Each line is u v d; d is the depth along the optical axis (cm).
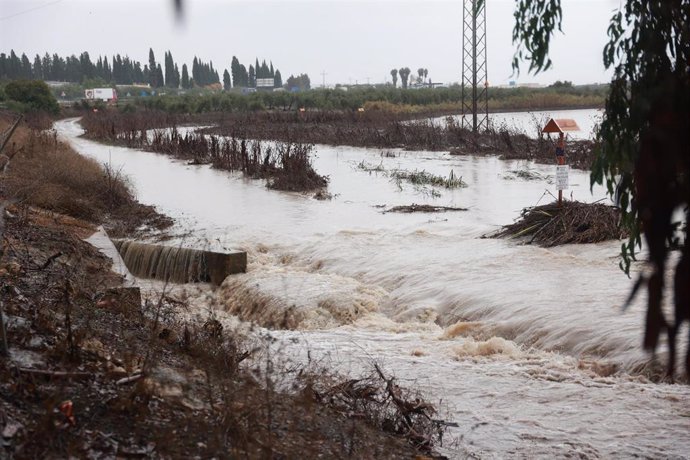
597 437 618
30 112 5919
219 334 734
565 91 7700
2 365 502
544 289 999
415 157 3322
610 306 900
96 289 845
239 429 465
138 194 2202
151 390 502
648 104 266
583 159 2780
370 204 1972
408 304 1055
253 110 7588
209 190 2297
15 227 1146
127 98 10094
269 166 2644
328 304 1059
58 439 426
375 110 6159
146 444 448
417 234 1434
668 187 206
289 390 623
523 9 465
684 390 702
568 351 832
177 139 3909
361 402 634
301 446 504
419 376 772
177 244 1389
